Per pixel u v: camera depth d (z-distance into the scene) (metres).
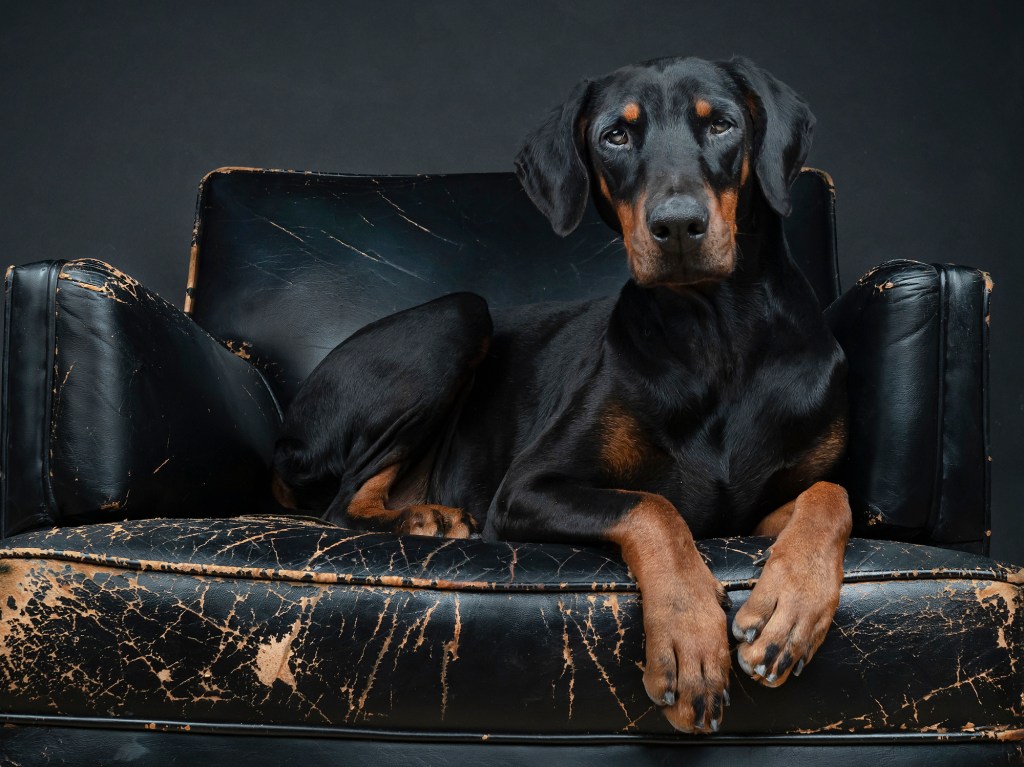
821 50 4.29
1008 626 1.72
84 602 1.73
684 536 1.76
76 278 2.02
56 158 4.20
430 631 1.71
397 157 4.27
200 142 4.23
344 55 4.29
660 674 1.62
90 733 1.74
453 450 2.79
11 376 2.00
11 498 1.99
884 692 1.68
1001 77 4.31
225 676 1.71
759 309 2.17
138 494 2.03
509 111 4.30
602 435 2.21
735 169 2.13
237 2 4.28
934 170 4.29
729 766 1.70
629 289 2.32
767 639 1.62
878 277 2.17
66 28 4.24
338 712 1.71
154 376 2.12
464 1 4.32
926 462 2.04
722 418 2.18
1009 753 1.71
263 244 3.09
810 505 1.83
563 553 1.80
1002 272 4.29
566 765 1.71
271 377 2.99
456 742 1.72
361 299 3.05
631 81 2.19
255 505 2.64
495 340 2.86
